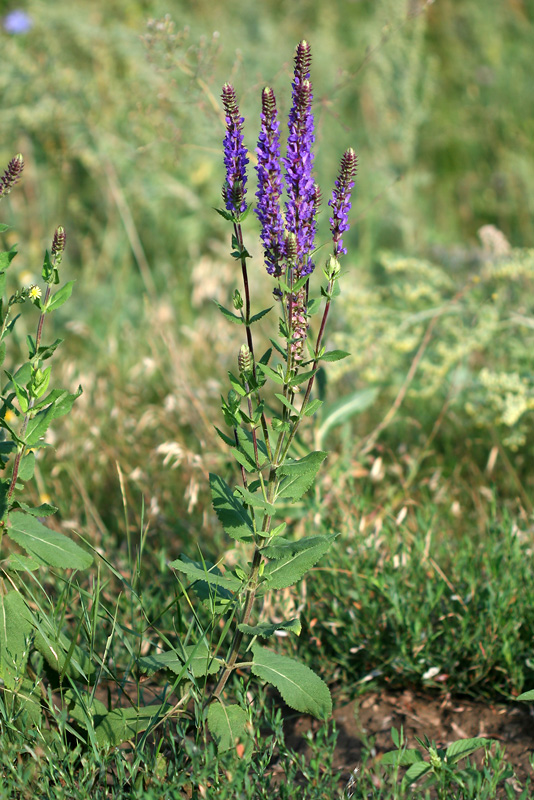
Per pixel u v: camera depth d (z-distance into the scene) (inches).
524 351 204.7
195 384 211.5
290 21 388.2
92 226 298.5
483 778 102.6
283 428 102.3
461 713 129.1
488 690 132.6
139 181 286.0
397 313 213.0
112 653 131.8
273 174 94.6
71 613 140.5
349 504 163.6
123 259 284.0
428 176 335.6
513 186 327.9
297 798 103.3
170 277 282.4
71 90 287.4
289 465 104.0
